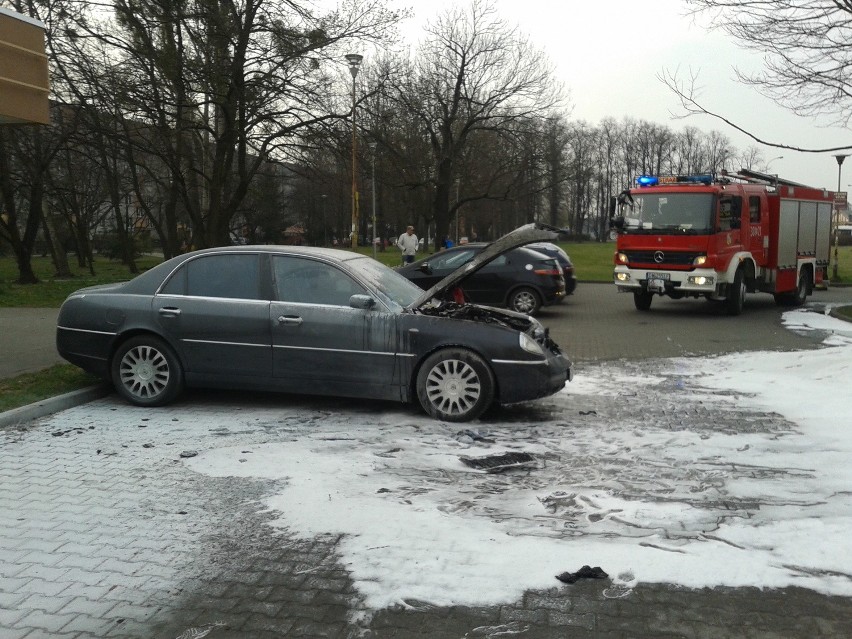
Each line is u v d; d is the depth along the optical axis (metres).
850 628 3.58
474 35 40.34
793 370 9.91
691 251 16.12
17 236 26.88
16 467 5.84
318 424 7.16
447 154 40.81
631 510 4.97
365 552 4.34
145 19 20.44
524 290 16.52
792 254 18.80
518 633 3.53
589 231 97.62
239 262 7.77
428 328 7.27
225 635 3.51
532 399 7.23
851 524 4.71
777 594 3.89
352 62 23.19
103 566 4.18
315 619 3.66
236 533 4.62
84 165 37.28
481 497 5.22
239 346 7.54
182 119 21.66
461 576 4.05
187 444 6.46
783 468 5.83
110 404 7.92
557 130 44.12
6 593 3.88
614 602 3.80
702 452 6.25
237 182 27.50
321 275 7.62
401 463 5.96
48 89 10.04
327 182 26.08
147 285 7.87
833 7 12.38
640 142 93.56
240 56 21.33
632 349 12.23
